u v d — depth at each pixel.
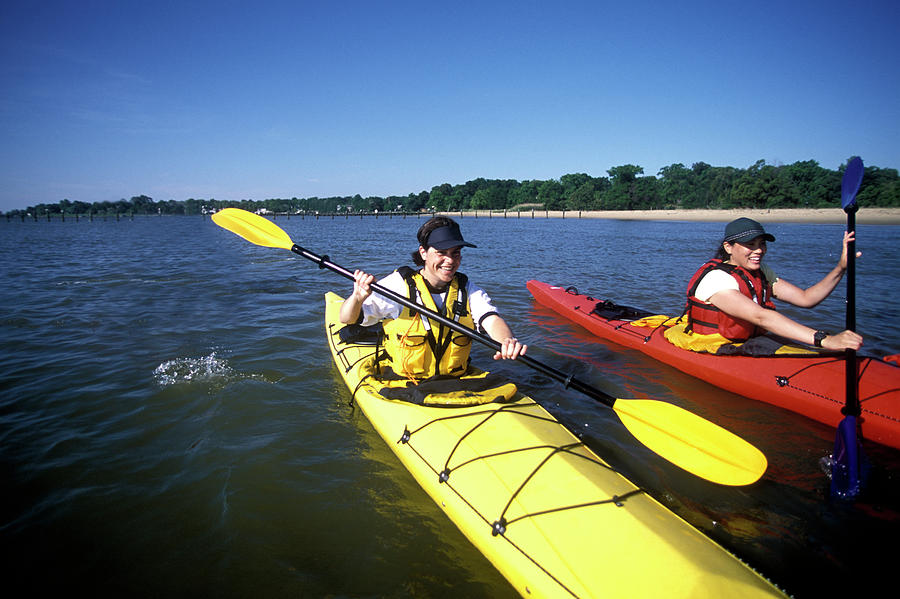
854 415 2.89
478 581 2.20
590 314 6.08
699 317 4.38
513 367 4.73
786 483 2.92
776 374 3.85
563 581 1.92
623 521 2.11
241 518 2.58
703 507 2.70
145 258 13.46
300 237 24.08
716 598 1.75
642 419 2.72
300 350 5.05
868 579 2.20
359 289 2.97
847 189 3.54
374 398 3.37
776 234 21.89
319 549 2.38
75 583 2.18
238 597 2.11
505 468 2.50
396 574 2.23
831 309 6.96
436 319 2.92
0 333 5.58
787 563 2.29
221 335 5.54
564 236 23.66
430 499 2.76
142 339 5.37
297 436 3.38
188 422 3.55
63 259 13.20
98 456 3.12
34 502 2.69
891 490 2.84
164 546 2.39
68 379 4.25
